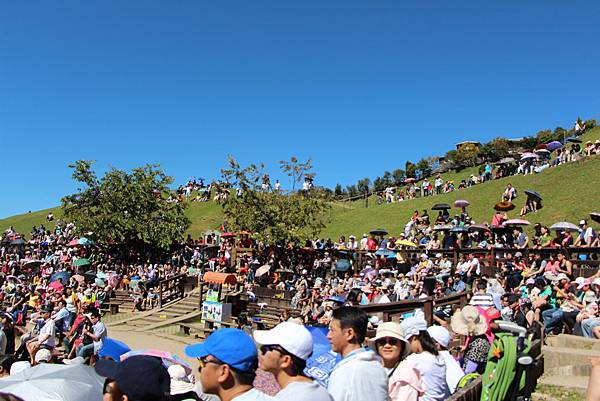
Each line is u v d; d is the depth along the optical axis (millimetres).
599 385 3959
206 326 23938
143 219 39281
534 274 18219
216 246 36625
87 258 38625
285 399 3512
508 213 37031
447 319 11320
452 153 74000
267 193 34062
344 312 4375
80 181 39625
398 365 4949
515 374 5418
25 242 45406
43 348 11406
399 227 40312
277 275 28484
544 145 48719
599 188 34031
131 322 26516
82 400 6004
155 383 3350
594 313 12492
